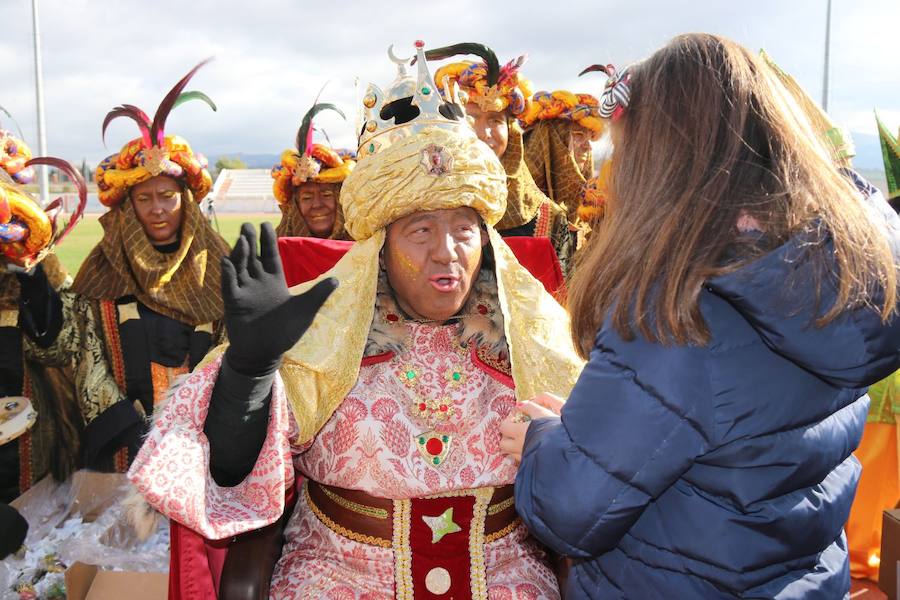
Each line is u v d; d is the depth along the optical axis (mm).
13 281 2734
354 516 1540
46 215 2639
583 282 1184
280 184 3846
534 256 1934
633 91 1168
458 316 1619
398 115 1526
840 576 1187
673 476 1046
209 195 3168
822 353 1005
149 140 2902
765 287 997
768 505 1083
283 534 1681
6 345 2717
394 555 1514
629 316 1084
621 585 1197
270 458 1387
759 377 1042
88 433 2793
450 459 1531
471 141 1498
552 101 3779
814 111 1255
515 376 1555
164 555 2273
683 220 1067
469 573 1526
